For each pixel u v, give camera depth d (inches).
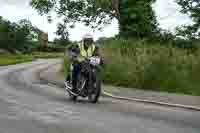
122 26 1363.2
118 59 743.7
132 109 384.2
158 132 265.3
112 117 328.2
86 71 446.0
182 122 309.7
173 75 653.3
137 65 695.1
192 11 1101.1
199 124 302.0
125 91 589.9
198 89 597.6
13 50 4074.8
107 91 589.0
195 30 1048.8
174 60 689.0
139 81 665.0
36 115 332.5
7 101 430.0
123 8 1363.2
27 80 842.8
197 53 719.7
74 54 460.1
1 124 289.4
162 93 556.7
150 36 1171.3
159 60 685.3
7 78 889.5
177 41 955.3
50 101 443.2
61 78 917.2
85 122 301.3
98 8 1387.8
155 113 358.3
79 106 401.7
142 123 300.0
